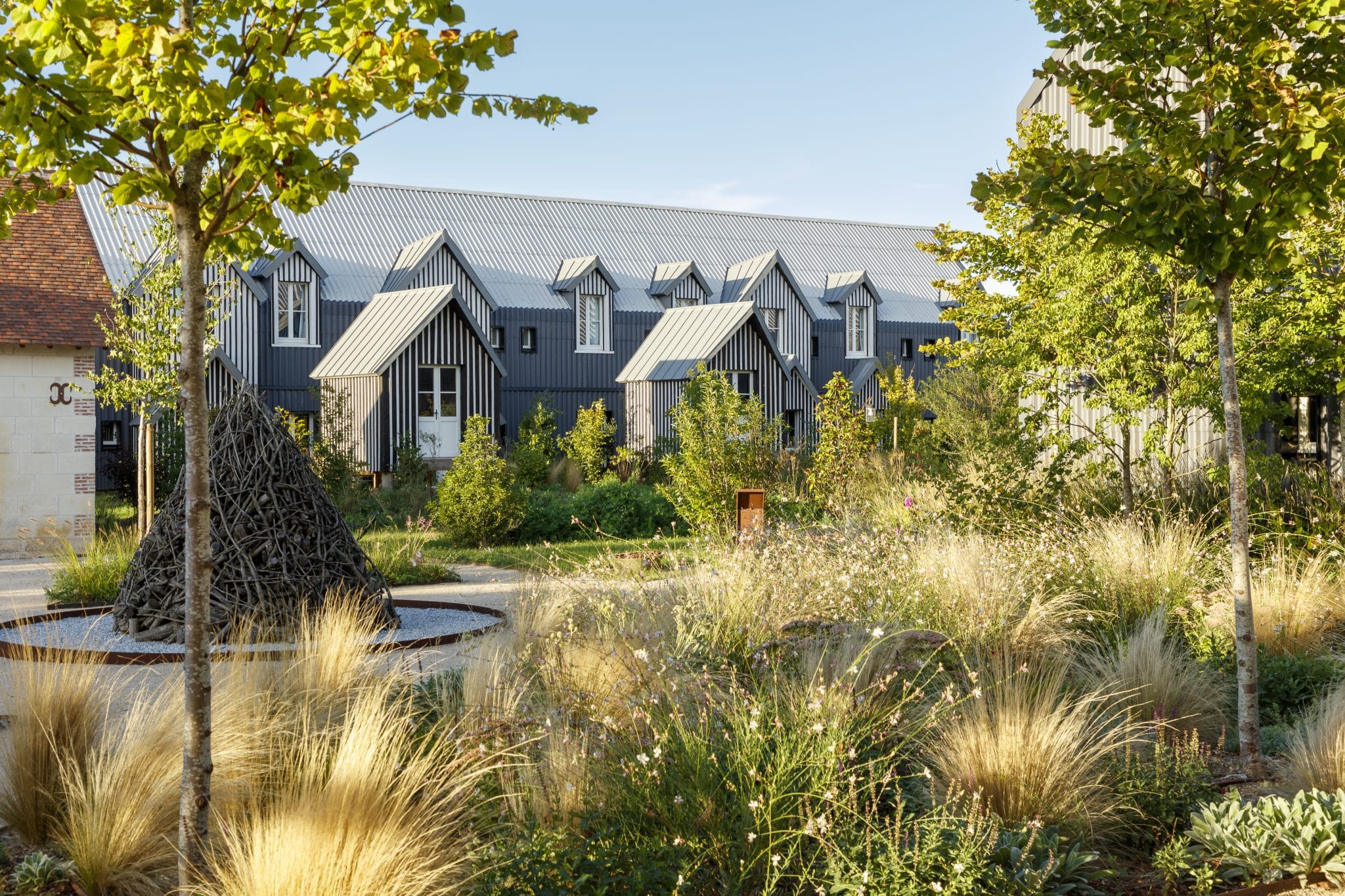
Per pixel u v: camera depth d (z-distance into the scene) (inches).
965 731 223.8
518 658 269.3
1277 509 501.7
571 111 182.7
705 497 740.0
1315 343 484.7
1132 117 256.5
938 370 1115.3
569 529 832.9
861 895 164.9
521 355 1592.0
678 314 1577.3
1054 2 259.1
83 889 182.1
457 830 184.5
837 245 2094.0
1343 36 240.2
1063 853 191.8
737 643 308.3
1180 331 505.4
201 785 161.5
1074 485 581.0
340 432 1115.9
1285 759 259.0
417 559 586.6
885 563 380.5
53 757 211.2
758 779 187.5
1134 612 372.2
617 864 169.6
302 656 266.1
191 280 160.7
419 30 152.5
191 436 161.2
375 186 1702.8
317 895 157.1
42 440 787.4
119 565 519.5
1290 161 237.0
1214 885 188.9
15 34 139.5
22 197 182.7
